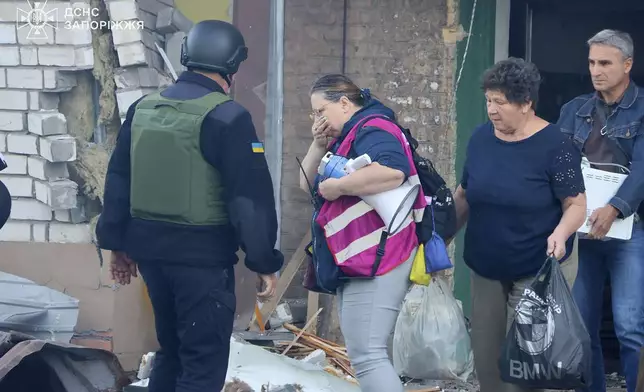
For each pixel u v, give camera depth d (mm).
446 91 25812
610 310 26094
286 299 25828
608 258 19531
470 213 17312
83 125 24141
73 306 21641
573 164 16391
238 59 16109
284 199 25859
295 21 25703
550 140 16453
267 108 25781
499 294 17156
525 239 16531
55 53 23656
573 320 15648
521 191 16406
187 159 15281
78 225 23656
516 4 26156
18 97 23688
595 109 19484
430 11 25766
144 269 16000
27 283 21672
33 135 23609
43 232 23719
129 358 22422
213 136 15281
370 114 15875
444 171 25797
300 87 25812
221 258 15633
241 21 25625
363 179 14992
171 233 15438
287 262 25875
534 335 15648
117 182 16312
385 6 25734
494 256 16766
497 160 16703
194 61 15844
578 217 16297
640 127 18938
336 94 16031
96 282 22453
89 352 17719
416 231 15797
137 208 15617
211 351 15609
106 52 24000
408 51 25797
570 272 17062
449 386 22797
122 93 23875
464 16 25703
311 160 16453
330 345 23562
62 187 23438
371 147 15281
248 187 15242
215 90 15844
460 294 25547
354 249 15344
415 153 16203
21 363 17516
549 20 26344
